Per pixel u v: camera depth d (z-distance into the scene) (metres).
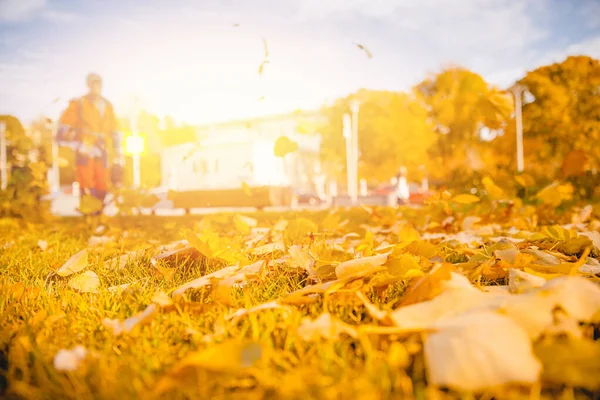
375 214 5.30
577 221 4.40
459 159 27.44
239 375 1.00
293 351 1.17
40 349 1.21
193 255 2.48
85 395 0.95
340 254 2.14
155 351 1.18
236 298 1.72
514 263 1.82
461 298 1.18
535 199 5.09
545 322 1.01
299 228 2.71
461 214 4.73
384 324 1.14
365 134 38.97
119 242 3.97
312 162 37.12
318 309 1.48
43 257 3.07
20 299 1.77
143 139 8.59
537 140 23.52
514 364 0.85
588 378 0.84
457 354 0.88
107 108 8.22
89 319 1.49
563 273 1.67
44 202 8.63
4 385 1.07
